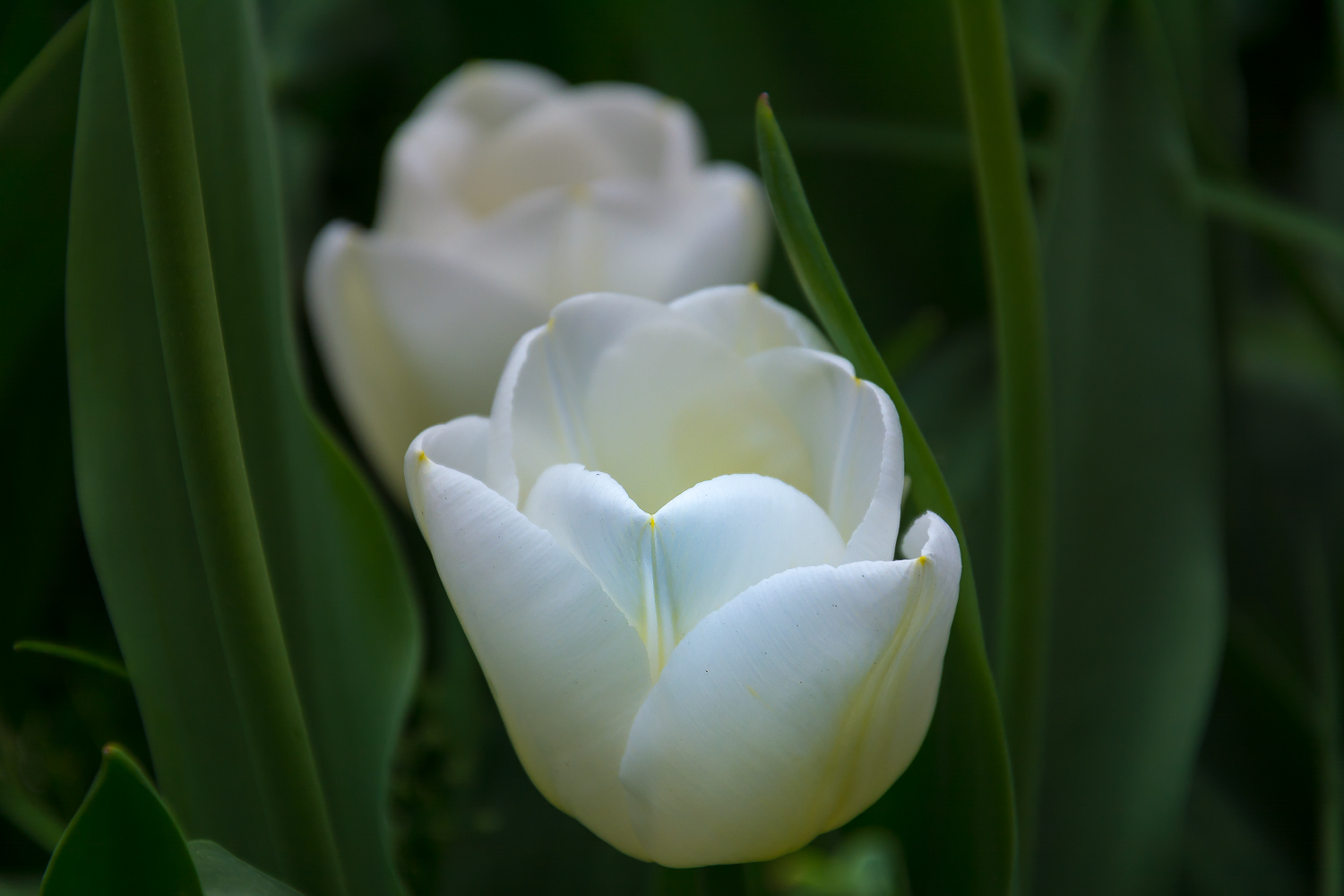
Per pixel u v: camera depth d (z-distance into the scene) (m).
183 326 0.74
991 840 0.78
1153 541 0.85
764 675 0.73
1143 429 0.86
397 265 0.87
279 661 0.76
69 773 0.88
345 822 0.80
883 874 0.83
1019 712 0.80
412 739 0.90
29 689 0.90
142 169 0.74
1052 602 0.85
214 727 0.80
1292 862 0.89
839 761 0.74
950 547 0.74
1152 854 0.83
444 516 0.74
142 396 0.80
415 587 0.94
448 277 0.88
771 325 0.77
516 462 0.76
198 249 0.74
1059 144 0.87
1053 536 0.85
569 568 0.73
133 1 0.73
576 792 0.75
